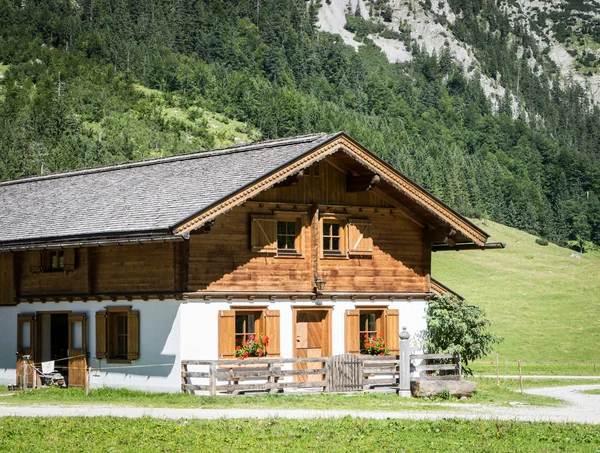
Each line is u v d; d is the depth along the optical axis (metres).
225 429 20.05
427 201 33.34
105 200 33.81
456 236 35.28
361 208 33.59
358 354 33.06
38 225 33.97
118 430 19.78
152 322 29.94
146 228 27.98
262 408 24.94
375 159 32.06
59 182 40.59
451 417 23.42
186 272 29.12
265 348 30.84
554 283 117.69
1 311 35.66
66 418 21.38
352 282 33.16
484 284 118.06
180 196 30.45
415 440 19.53
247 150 34.16
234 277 30.23
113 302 31.33
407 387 29.23
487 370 59.16
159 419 21.39
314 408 25.20
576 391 38.94
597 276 123.19
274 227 31.14
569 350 81.25
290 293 31.44
